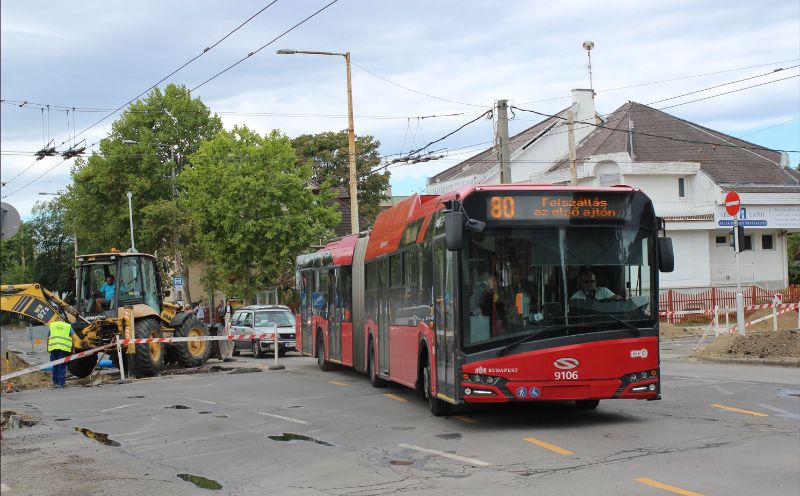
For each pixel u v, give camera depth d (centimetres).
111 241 6519
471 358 1185
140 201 6316
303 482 940
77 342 2397
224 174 4378
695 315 3906
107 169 6338
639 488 820
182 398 1848
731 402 1385
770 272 4606
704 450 997
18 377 2389
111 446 1248
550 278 1191
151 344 2480
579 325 1182
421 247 1452
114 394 2002
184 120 6425
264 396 1814
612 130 5000
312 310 2594
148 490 932
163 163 6400
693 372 1914
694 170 4519
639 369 1189
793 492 781
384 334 1786
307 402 1675
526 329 1180
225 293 4788
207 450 1179
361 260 2039
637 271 1211
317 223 4519
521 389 1168
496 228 1200
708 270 4438
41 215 10356
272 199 4416
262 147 4444
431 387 1381
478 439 1153
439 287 1316
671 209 4441
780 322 3512
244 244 4366
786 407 1309
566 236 1205
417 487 882
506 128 2911
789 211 4494
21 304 2312
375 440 1191
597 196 1216
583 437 1124
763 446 1005
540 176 4922
